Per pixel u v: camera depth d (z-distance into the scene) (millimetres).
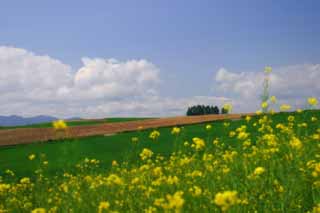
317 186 6664
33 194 11258
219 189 7477
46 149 30516
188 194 6703
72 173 14375
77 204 8078
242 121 34500
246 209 6254
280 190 6672
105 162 23172
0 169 23281
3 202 10359
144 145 29500
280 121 26422
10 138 38188
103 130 41406
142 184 8922
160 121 48562
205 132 32719
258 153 9445
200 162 10477
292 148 8625
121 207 7309
